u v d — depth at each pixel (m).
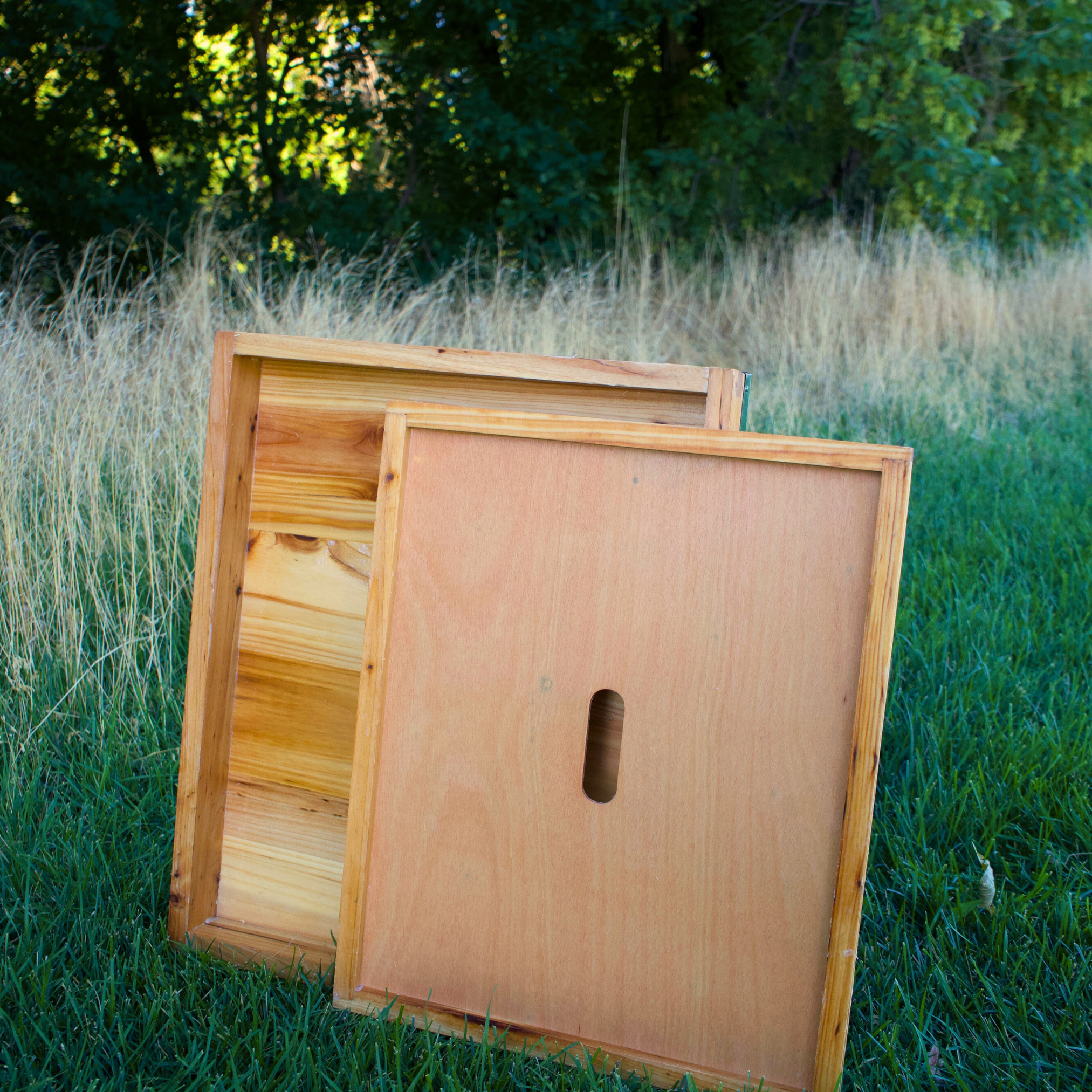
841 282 6.30
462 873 1.46
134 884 1.73
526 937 1.43
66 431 3.00
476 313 5.49
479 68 8.05
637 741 1.39
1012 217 8.45
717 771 1.36
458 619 1.45
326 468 1.63
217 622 1.62
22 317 3.70
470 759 1.45
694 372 1.47
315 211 7.80
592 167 7.89
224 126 7.92
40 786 2.09
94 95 7.22
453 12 7.89
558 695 1.41
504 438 1.44
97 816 1.96
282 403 1.65
